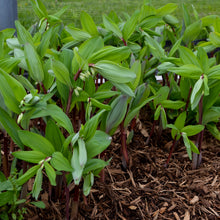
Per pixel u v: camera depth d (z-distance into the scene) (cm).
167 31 152
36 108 71
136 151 141
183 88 132
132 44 122
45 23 121
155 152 142
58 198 106
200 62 97
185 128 114
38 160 71
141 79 130
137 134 154
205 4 368
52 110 77
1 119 78
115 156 135
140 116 169
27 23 282
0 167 119
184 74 98
